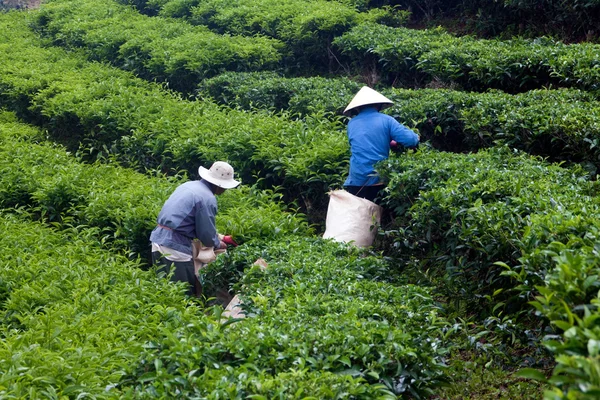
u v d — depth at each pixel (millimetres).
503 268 6016
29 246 8008
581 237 4977
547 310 3629
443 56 12086
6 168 10492
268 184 10188
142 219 8492
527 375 3295
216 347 4676
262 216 8344
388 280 6930
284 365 4555
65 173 10195
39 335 5453
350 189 8586
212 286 7273
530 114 8711
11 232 8469
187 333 4934
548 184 6648
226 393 4113
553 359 5348
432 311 5523
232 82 13602
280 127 10805
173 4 19453
